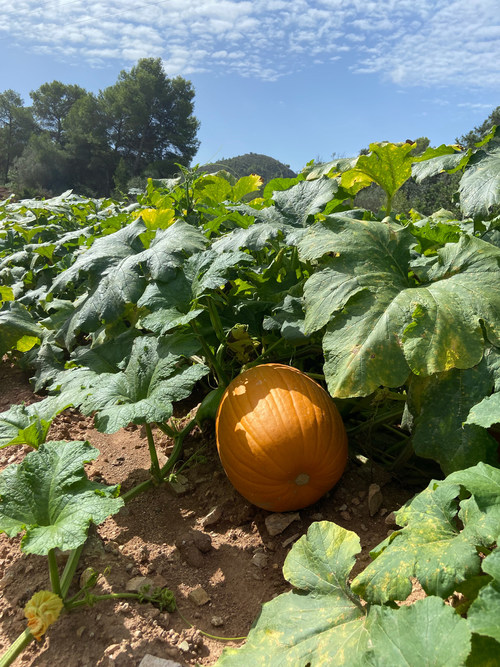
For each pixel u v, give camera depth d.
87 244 1.91
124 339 1.31
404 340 0.87
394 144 1.32
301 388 1.03
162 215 1.62
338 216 1.08
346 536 0.77
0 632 0.83
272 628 0.71
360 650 0.61
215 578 0.93
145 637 0.80
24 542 0.76
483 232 1.15
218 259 1.13
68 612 0.84
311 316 0.96
